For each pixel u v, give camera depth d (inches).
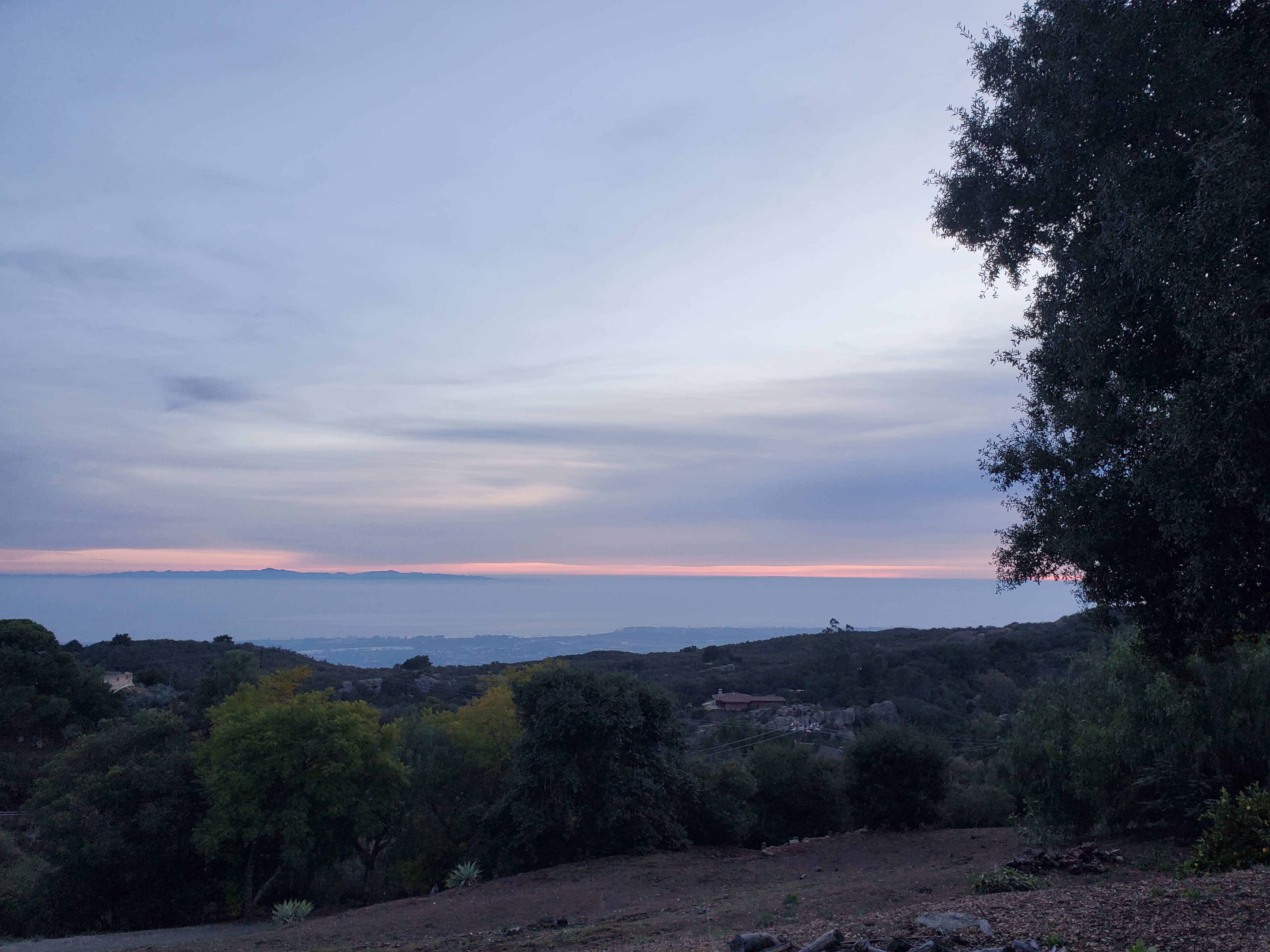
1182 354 310.7
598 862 792.3
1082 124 338.6
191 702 2288.4
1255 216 260.5
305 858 973.2
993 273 425.4
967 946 250.1
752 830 1081.4
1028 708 772.6
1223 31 314.8
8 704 1936.5
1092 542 328.5
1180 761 612.1
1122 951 222.2
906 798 1021.2
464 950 420.2
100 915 955.3
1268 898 249.0
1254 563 294.4
